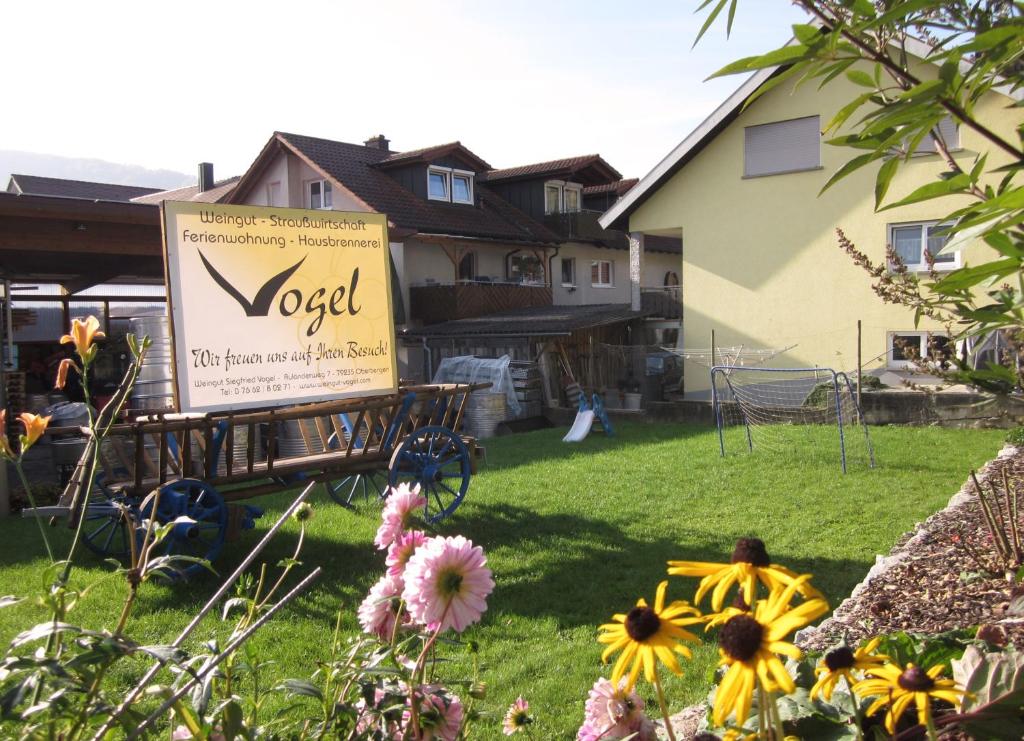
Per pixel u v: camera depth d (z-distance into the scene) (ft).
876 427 47.91
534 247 91.76
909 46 26.11
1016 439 35.63
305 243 25.21
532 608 19.84
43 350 52.90
